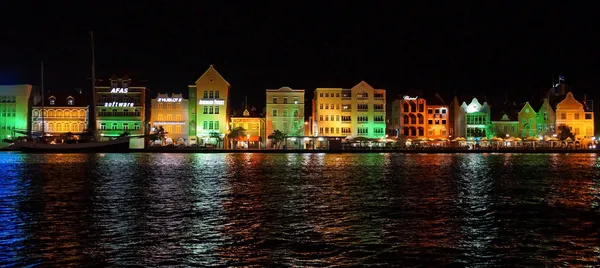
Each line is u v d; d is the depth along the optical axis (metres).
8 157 103.75
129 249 23.28
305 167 73.56
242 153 132.00
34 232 26.42
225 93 152.38
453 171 66.31
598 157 110.06
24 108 147.12
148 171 64.88
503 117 161.88
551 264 21.38
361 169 69.69
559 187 47.59
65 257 22.00
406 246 23.97
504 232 26.89
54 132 147.25
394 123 159.25
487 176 58.81
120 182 50.66
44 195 40.34
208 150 133.75
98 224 28.47
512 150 138.00
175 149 136.25
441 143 151.38
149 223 28.80
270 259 21.91
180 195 40.62
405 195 41.19
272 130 151.62
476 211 33.28
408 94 156.75
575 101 160.00
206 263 21.34
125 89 150.00
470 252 23.05
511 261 21.75
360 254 22.70
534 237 25.81
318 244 24.28
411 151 136.75
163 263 21.30
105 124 149.62
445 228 27.84
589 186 48.53
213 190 44.12
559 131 154.25
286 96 152.00
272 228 27.62
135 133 149.25
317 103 152.38
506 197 40.28
